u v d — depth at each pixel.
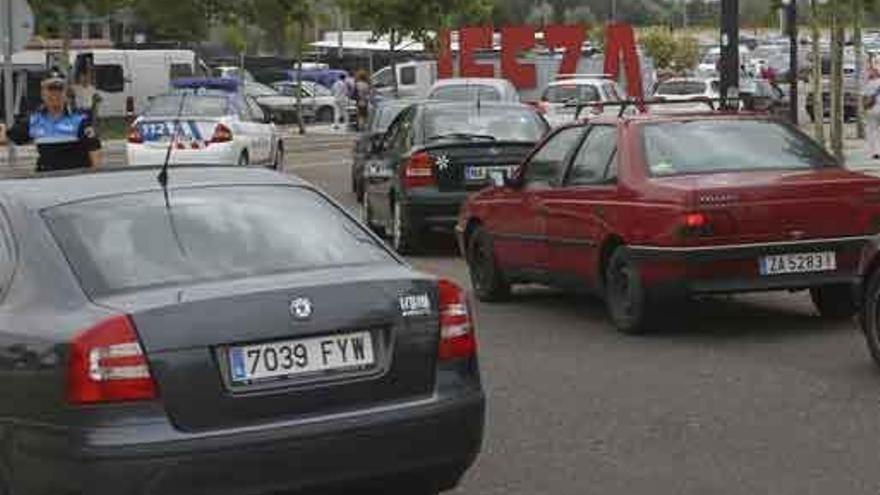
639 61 97.69
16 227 14.38
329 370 13.34
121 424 12.57
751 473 16.80
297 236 14.89
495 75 97.88
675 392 21.22
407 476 13.75
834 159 26.84
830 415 19.50
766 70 122.56
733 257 24.41
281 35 166.00
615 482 16.61
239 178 15.86
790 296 29.91
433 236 43.72
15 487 13.43
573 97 77.19
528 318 28.56
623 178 25.77
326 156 88.00
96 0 101.62
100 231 14.28
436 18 105.75
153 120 57.31
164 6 133.38
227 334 12.92
